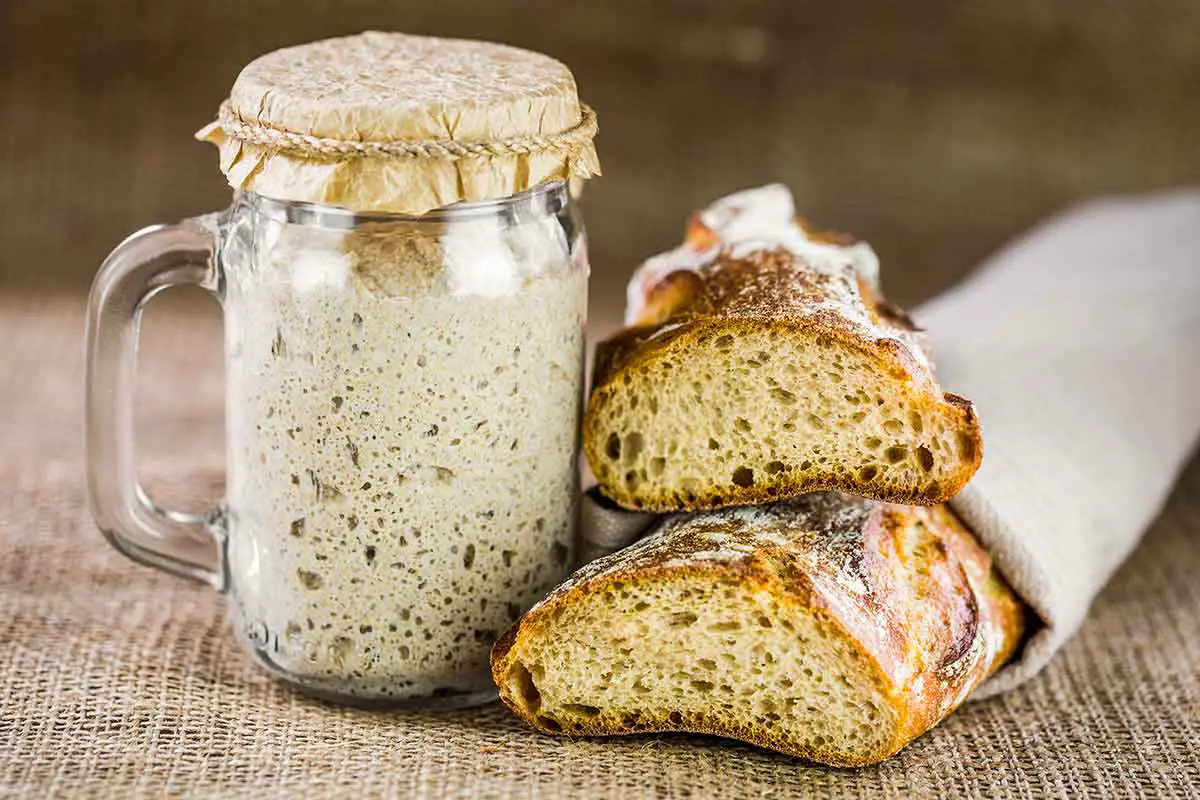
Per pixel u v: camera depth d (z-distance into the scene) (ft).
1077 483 2.03
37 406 2.47
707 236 2.05
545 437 1.80
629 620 1.73
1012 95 3.06
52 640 1.94
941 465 1.75
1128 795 1.75
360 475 1.75
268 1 2.90
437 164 1.67
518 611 1.82
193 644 1.94
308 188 1.68
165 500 2.19
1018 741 1.83
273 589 1.81
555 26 2.97
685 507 1.82
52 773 1.73
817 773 1.75
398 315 1.72
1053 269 2.55
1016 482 1.97
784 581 1.71
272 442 1.77
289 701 1.84
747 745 1.79
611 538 1.89
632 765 1.75
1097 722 1.87
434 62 1.80
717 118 3.04
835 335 1.74
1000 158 3.08
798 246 1.96
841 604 1.70
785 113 3.05
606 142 3.03
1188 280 2.46
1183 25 3.01
